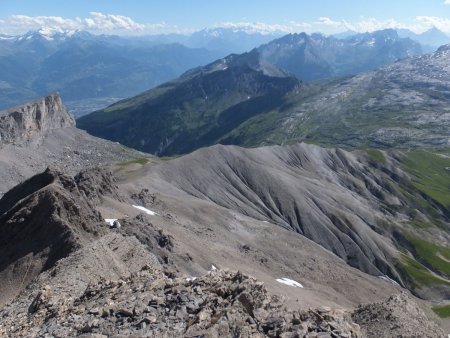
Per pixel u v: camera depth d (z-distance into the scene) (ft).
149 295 99.76
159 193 487.20
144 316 91.04
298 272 428.15
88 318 95.40
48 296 122.83
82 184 351.25
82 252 168.45
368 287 439.22
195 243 352.49
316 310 95.04
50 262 200.34
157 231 303.48
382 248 617.62
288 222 614.75
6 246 219.82
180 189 581.94
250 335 83.71
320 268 444.96
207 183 615.16
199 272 289.33
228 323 86.33
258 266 381.81
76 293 138.00
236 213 502.79
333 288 417.08
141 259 183.62
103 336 85.97
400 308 151.74
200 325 86.33
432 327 150.92
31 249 209.67
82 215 240.94
